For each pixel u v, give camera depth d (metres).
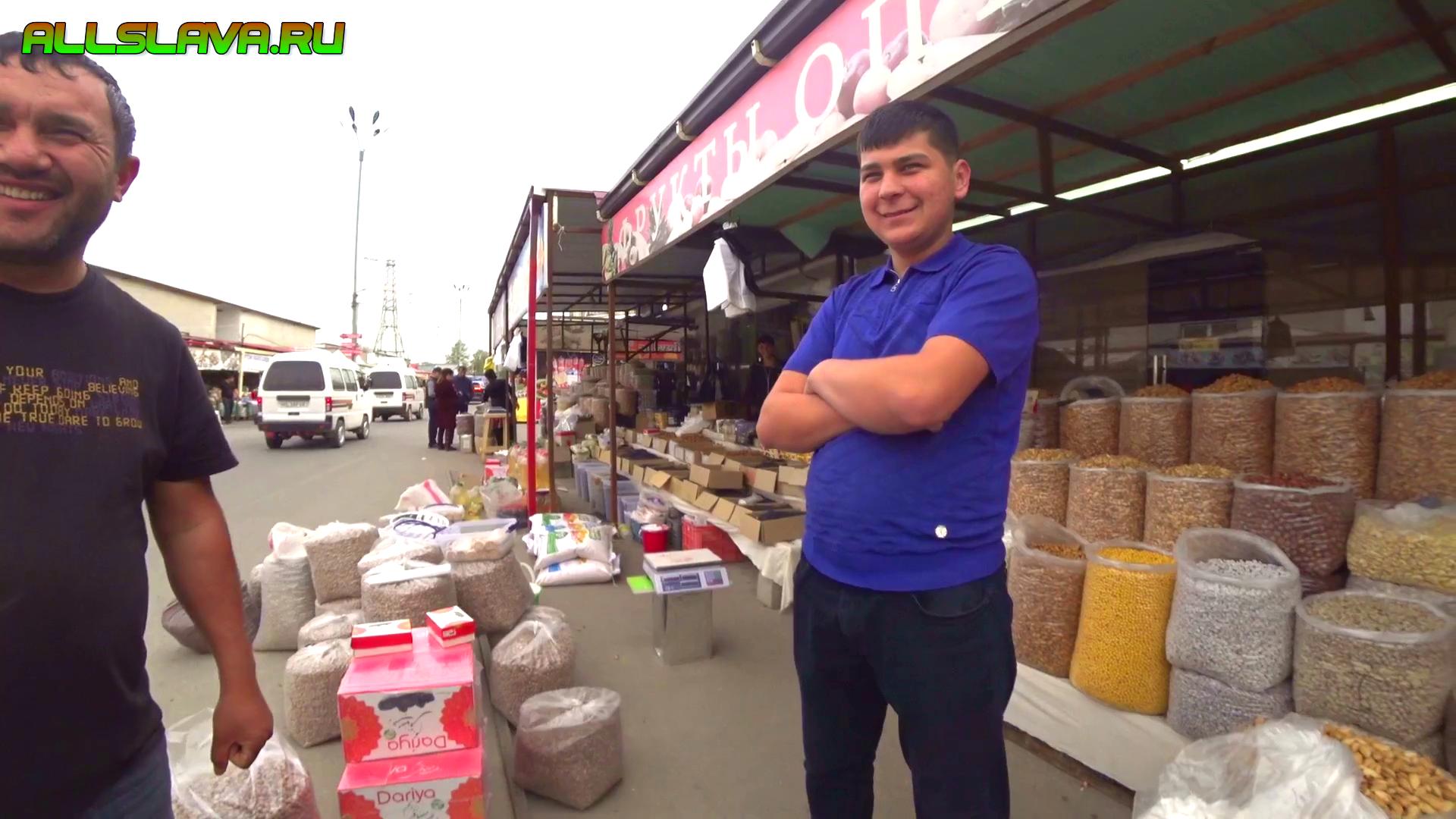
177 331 1.38
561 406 11.68
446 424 15.52
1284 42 2.59
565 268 9.21
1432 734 1.79
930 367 1.29
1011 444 1.44
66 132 1.08
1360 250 3.54
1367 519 2.12
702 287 9.21
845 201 4.74
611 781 2.59
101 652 1.13
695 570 3.75
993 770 1.45
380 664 2.29
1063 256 5.04
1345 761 1.49
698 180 3.84
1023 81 2.94
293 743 2.95
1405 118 3.21
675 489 6.17
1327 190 3.63
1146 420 3.00
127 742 1.20
